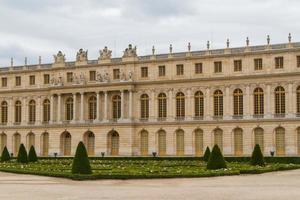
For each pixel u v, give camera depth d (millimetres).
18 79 155625
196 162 106062
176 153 136000
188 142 134375
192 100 134375
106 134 142000
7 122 156375
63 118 148125
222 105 131500
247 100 128500
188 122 134250
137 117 140000
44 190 50469
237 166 86812
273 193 46250
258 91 128000
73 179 64875
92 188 52500
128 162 109562
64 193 47438
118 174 66625
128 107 140250
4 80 157750
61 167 87438
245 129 128750
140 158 126750
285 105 125250
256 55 128000
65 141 148500
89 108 145750
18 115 155250
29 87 153375
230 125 130250
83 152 68625
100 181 62594
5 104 157500
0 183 59438
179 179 64812
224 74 131125
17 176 72062
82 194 46438
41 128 150625
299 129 124250
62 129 147500
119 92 142000
